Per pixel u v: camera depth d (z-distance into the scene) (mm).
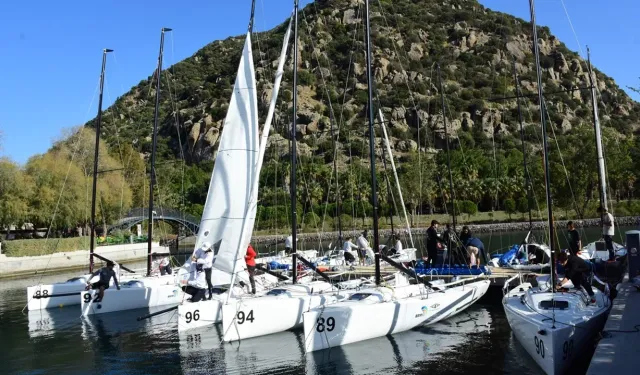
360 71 131875
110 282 24219
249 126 20484
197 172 114750
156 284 24812
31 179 53688
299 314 18156
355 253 30812
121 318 21766
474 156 98250
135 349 16688
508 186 84688
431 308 18109
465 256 23953
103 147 67750
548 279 18344
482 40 161375
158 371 14320
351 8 158875
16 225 54938
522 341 14008
